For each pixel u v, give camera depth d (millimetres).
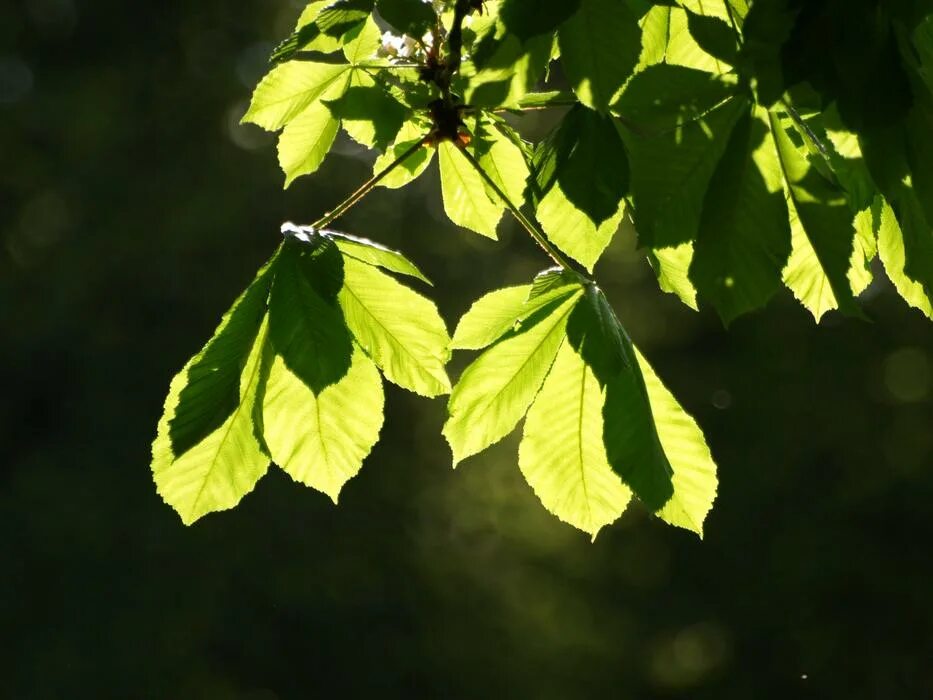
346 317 2674
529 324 2705
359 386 2656
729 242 2207
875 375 20609
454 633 18344
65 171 18703
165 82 19656
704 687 20891
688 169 2244
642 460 2543
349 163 19266
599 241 2688
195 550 16734
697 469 2639
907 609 19562
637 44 2281
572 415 2756
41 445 17844
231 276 18188
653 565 20828
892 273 2658
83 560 16344
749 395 20625
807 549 19734
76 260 18109
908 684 19500
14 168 18688
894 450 20234
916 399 20297
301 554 17312
